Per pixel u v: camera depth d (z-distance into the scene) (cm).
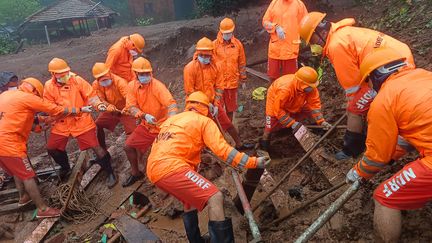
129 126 601
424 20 617
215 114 507
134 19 3319
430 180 274
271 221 439
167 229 479
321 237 380
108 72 582
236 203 460
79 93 571
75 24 2945
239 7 1016
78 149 795
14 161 514
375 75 304
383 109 285
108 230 489
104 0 3978
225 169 533
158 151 372
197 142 377
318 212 412
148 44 1349
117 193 572
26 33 2834
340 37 396
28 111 521
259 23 1119
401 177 289
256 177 428
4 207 573
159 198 537
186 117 385
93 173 613
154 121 528
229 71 633
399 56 299
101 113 614
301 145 508
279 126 552
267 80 779
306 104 533
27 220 562
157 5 3197
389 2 757
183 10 3184
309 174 488
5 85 553
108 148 721
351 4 920
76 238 501
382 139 292
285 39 618
